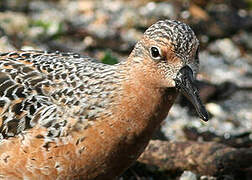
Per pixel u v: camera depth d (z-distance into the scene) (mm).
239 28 20750
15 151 11203
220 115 16844
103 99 11242
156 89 11125
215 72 18859
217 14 20891
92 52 19188
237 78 18609
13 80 11578
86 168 11312
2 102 11469
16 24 19641
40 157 11156
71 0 21797
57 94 11453
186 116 16531
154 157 13945
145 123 11312
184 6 20688
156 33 10828
